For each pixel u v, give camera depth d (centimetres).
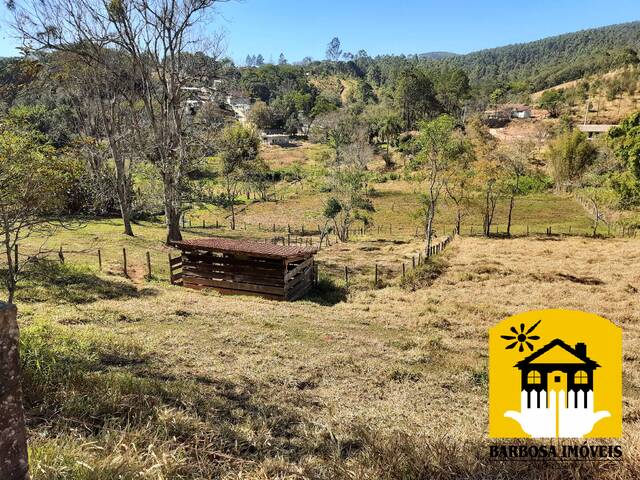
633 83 12938
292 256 1747
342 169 5322
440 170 3475
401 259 2750
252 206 5853
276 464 441
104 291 1491
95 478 344
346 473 423
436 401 764
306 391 772
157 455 405
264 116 11944
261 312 1400
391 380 867
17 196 933
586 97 13312
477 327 1384
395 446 465
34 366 599
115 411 521
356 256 2872
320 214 4609
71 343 816
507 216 5053
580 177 6228
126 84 2877
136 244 2638
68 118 3884
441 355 1086
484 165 4191
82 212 3312
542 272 2312
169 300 1457
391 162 8531
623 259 2722
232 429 529
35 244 2300
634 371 1024
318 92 17050
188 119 3052
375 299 1830
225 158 5644
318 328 1273
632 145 4947
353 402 729
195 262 1891
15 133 965
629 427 612
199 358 890
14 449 229
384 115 11000
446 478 411
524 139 8869
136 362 815
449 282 2175
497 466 425
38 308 1187
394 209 5488
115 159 2958
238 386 734
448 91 12731
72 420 478
